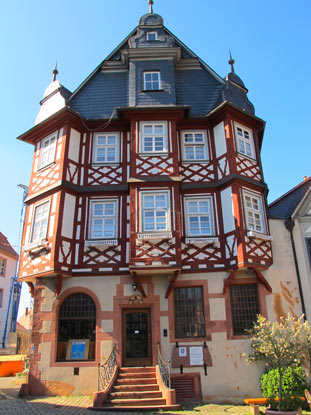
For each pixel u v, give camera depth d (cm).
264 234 1295
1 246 3059
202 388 1154
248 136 1488
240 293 1280
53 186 1345
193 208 1376
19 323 3462
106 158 1458
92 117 1536
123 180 1411
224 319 1227
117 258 1296
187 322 1243
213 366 1177
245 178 1352
